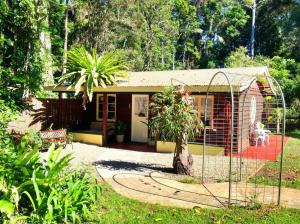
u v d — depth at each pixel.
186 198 6.29
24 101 11.94
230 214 5.38
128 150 12.46
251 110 13.55
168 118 7.66
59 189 4.63
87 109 16.14
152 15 36.44
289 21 38.41
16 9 10.79
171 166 9.40
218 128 11.67
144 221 5.00
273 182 7.58
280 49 39.62
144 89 12.09
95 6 28.95
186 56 49.22
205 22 50.22
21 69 11.10
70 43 29.06
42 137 11.08
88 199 5.05
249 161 10.19
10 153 4.86
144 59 36.16
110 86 12.79
